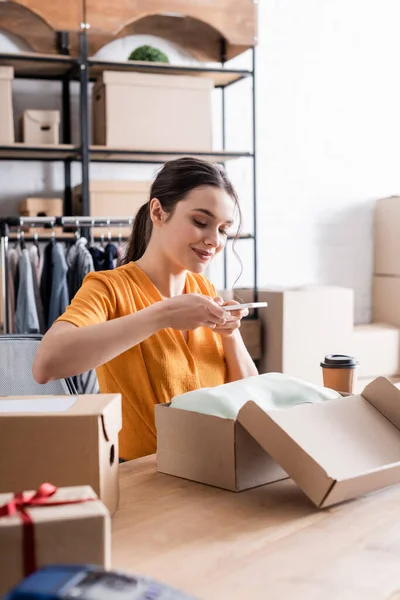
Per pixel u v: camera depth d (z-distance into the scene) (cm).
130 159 373
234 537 86
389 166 450
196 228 147
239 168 410
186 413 108
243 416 101
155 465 118
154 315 120
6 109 320
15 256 309
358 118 440
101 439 90
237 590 72
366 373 386
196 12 346
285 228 425
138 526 90
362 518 93
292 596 71
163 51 388
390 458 104
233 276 412
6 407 96
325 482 92
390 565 78
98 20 329
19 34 354
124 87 338
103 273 153
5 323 302
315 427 103
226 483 104
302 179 427
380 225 441
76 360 118
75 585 50
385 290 438
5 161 363
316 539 86
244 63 409
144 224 169
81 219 312
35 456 90
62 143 371
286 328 359
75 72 345
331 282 439
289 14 418
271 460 107
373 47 442
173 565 78
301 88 423
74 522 66
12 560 65
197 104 352
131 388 150
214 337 163
